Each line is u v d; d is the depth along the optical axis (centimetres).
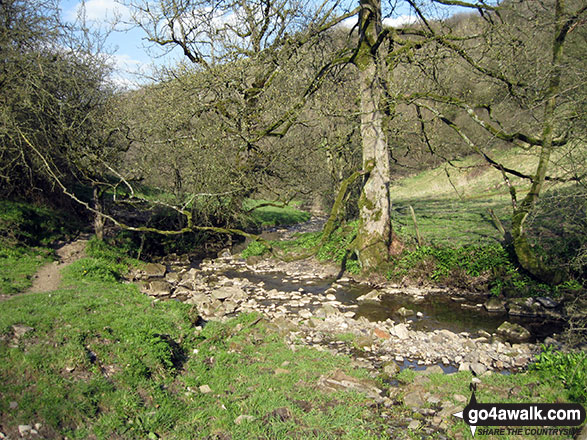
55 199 1973
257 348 947
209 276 1736
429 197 3375
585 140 1023
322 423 661
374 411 705
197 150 1562
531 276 1376
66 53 1562
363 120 1589
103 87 1672
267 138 1852
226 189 1705
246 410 693
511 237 1497
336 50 1694
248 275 1777
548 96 1090
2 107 1402
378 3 1509
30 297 934
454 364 917
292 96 1490
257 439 616
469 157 3494
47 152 1544
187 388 748
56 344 712
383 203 1633
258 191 1936
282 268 1873
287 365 861
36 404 579
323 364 873
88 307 906
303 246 2084
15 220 1558
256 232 2764
